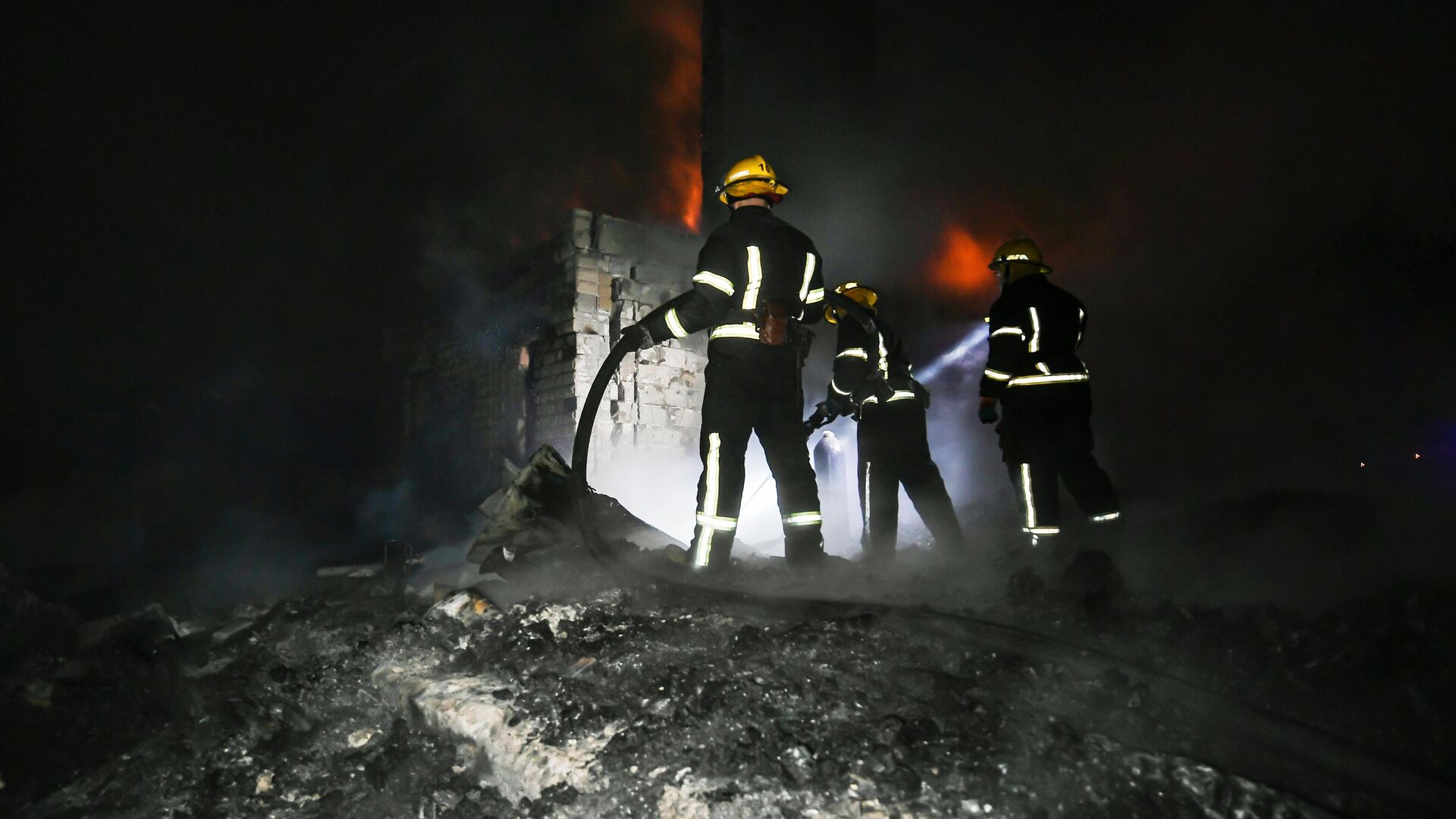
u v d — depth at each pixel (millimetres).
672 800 1504
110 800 2033
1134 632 2201
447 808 1836
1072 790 1395
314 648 2934
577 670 2174
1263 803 1288
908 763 1515
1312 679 1789
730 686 1874
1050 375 3801
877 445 4312
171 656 2754
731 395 3232
